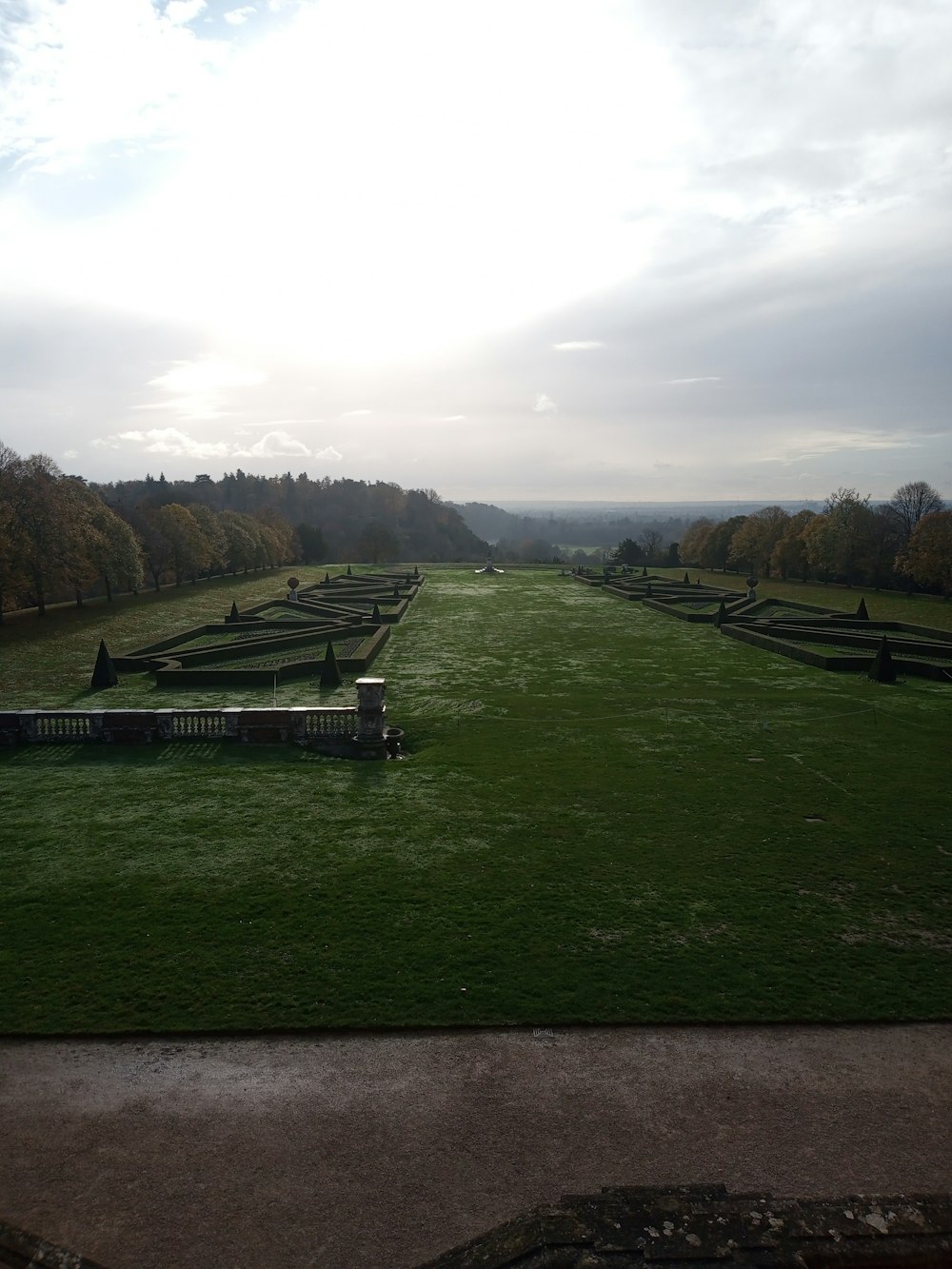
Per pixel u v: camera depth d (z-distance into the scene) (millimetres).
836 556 105938
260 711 32000
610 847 22391
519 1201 10859
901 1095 12992
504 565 154750
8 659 52531
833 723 36281
